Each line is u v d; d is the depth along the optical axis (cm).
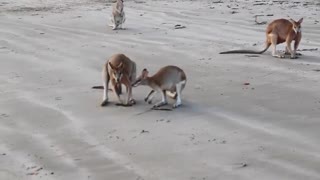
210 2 2609
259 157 756
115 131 881
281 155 761
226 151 781
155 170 726
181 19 2106
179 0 2697
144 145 816
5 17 2233
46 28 1947
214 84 1151
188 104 1016
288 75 1216
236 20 2045
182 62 1372
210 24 1967
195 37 1728
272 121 907
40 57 1462
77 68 1319
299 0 2633
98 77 1227
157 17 2180
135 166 742
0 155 797
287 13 2214
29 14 2327
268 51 1502
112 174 720
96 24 2044
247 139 828
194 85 1146
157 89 1001
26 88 1152
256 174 701
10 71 1310
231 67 1306
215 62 1365
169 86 995
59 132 887
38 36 1791
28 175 726
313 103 998
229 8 2384
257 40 1666
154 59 1414
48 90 1132
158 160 759
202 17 2142
